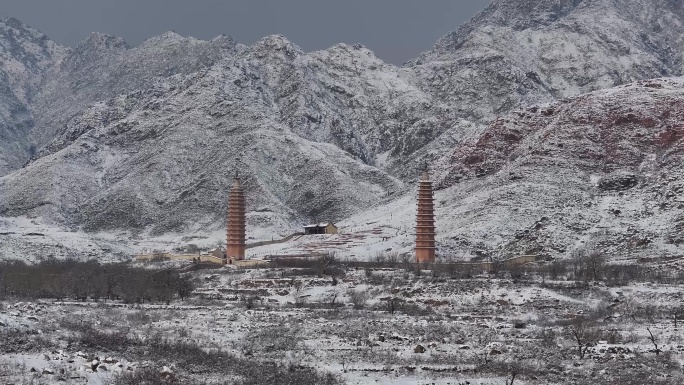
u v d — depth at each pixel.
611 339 133.25
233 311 179.12
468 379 102.69
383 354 119.81
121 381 93.94
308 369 107.06
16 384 89.75
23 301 189.12
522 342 131.75
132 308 184.38
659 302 187.25
